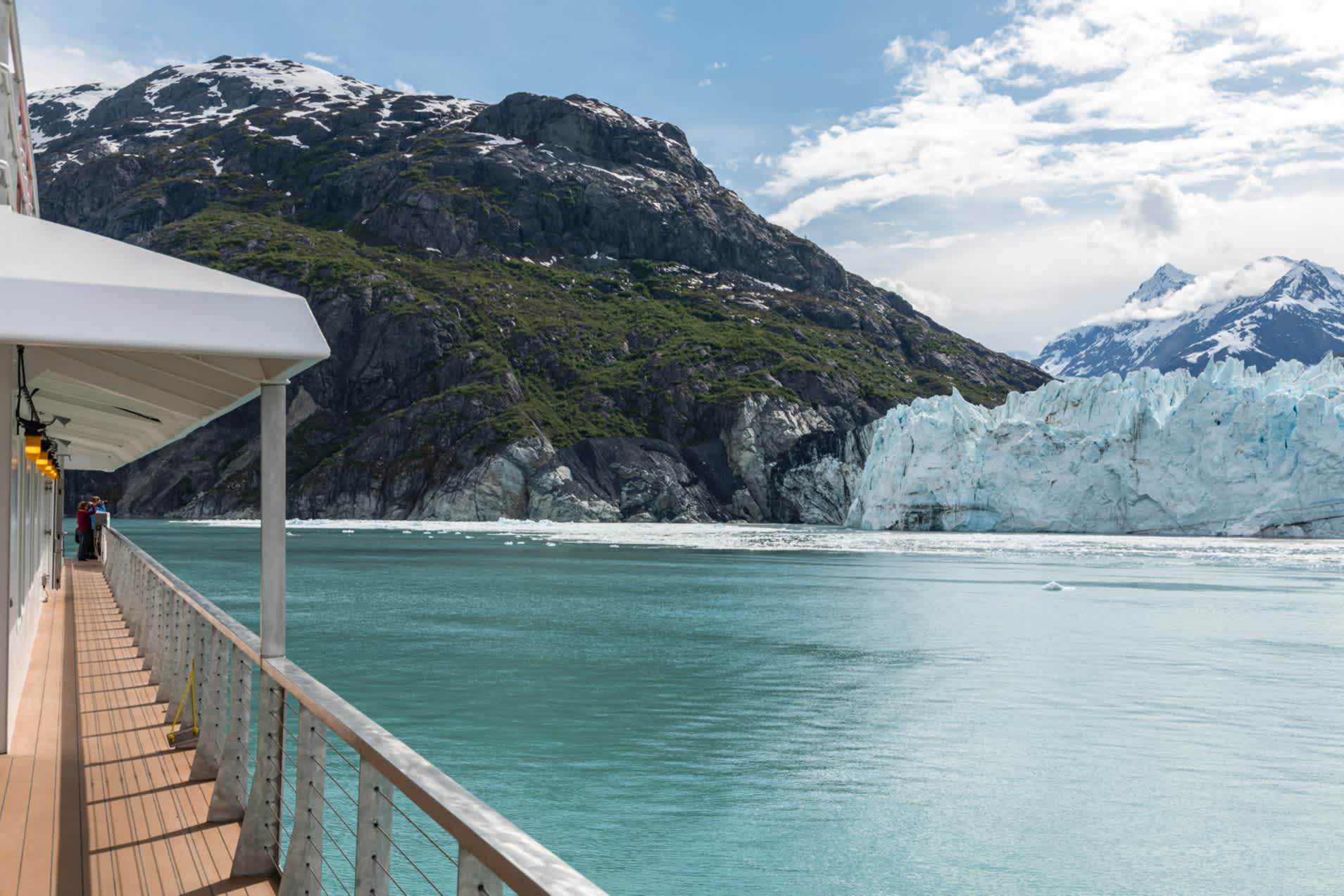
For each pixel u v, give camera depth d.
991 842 14.12
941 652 31.11
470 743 18.86
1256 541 86.75
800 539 95.12
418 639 32.44
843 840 13.98
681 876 12.70
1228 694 24.66
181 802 7.59
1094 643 32.97
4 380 7.55
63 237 5.17
